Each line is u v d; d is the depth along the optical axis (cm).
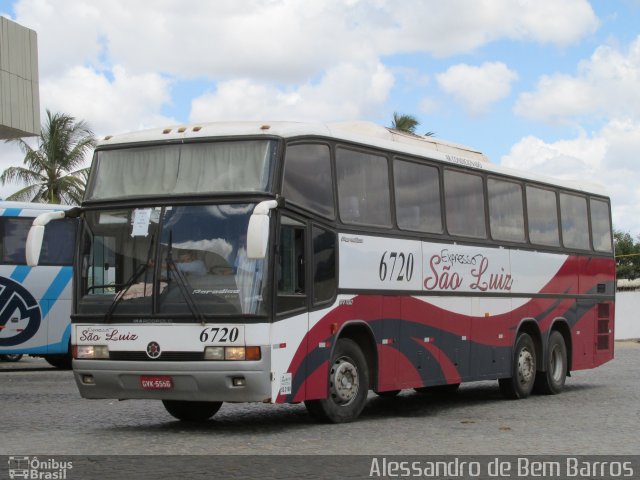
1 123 2375
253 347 1230
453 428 1374
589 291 2173
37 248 1319
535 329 1950
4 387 2070
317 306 1341
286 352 1274
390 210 1525
